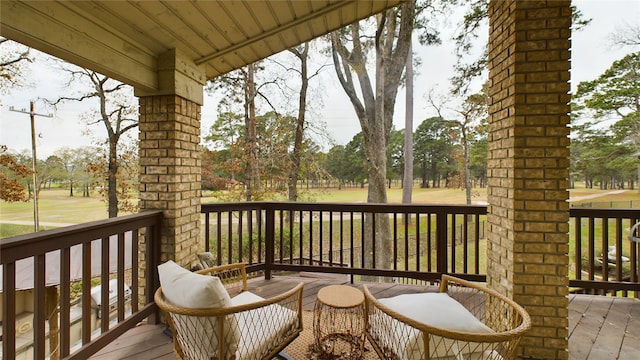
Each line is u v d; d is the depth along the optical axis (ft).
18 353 14.87
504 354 4.57
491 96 8.05
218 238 11.12
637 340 7.40
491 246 8.02
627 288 9.52
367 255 30.50
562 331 6.70
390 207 11.07
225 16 7.87
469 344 4.28
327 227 34.53
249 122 32.12
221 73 11.21
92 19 6.47
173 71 8.45
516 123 6.84
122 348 7.10
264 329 5.23
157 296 4.77
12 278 4.72
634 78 25.39
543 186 6.75
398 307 5.12
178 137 8.75
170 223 8.57
